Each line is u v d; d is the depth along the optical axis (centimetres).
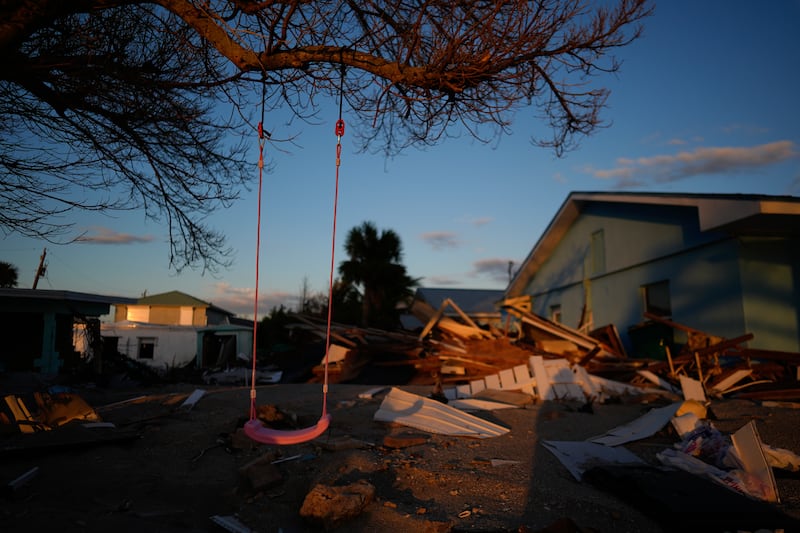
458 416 787
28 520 363
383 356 1605
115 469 498
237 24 471
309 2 405
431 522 405
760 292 1166
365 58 438
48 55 457
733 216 1055
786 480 500
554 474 534
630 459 577
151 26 537
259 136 469
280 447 600
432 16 478
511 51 426
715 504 406
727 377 1079
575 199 1844
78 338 1877
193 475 511
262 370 1888
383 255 2989
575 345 1418
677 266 1401
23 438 534
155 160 575
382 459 572
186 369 2181
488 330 1695
